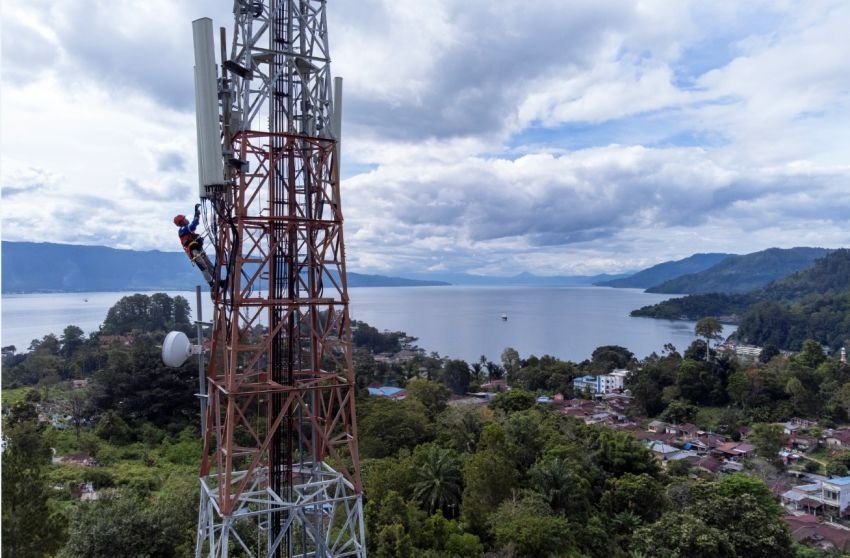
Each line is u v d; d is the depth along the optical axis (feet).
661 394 345.72
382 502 115.55
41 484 80.18
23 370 290.15
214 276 63.82
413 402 210.79
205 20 58.59
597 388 400.88
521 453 165.89
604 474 170.60
